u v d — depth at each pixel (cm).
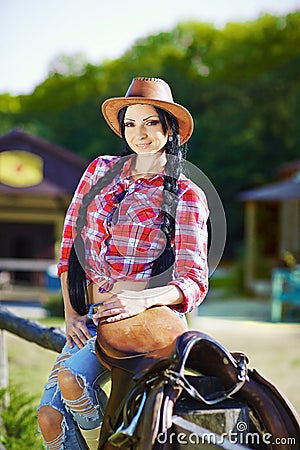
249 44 3603
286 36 3575
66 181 2262
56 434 258
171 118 272
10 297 1772
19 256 2308
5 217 2306
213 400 215
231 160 3047
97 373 250
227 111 3150
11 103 4084
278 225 2125
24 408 535
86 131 3662
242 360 230
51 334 430
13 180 2242
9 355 797
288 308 1418
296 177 1864
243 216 2986
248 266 1942
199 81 3469
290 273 1390
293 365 880
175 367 206
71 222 279
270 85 3114
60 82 4009
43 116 3875
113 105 276
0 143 2244
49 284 1862
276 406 220
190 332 217
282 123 3033
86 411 249
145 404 206
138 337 227
